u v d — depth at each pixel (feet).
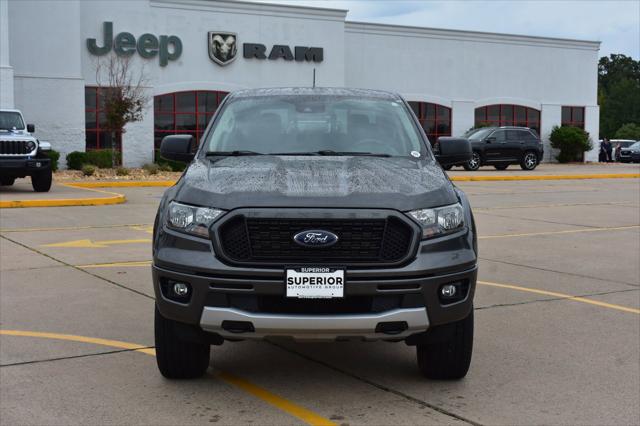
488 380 15.38
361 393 14.58
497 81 130.82
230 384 15.08
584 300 23.12
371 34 119.03
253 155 16.83
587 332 19.26
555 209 53.26
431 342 14.11
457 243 13.76
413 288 13.11
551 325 19.97
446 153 18.42
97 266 28.09
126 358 16.76
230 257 13.16
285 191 13.60
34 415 13.29
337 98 18.97
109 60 96.07
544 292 24.34
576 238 37.91
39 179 58.08
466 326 14.52
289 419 13.20
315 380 15.37
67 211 47.26
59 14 90.33
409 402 14.07
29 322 19.75
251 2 104.22
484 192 69.26
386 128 17.92
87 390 14.64
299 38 107.86
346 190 13.70
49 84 90.33
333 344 18.08
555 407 13.84
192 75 101.45
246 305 13.10
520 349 17.66
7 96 81.35
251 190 13.69
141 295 23.11
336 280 12.88
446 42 125.39
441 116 126.31
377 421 13.10
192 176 15.02
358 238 13.16
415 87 123.44
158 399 14.17
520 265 29.63
